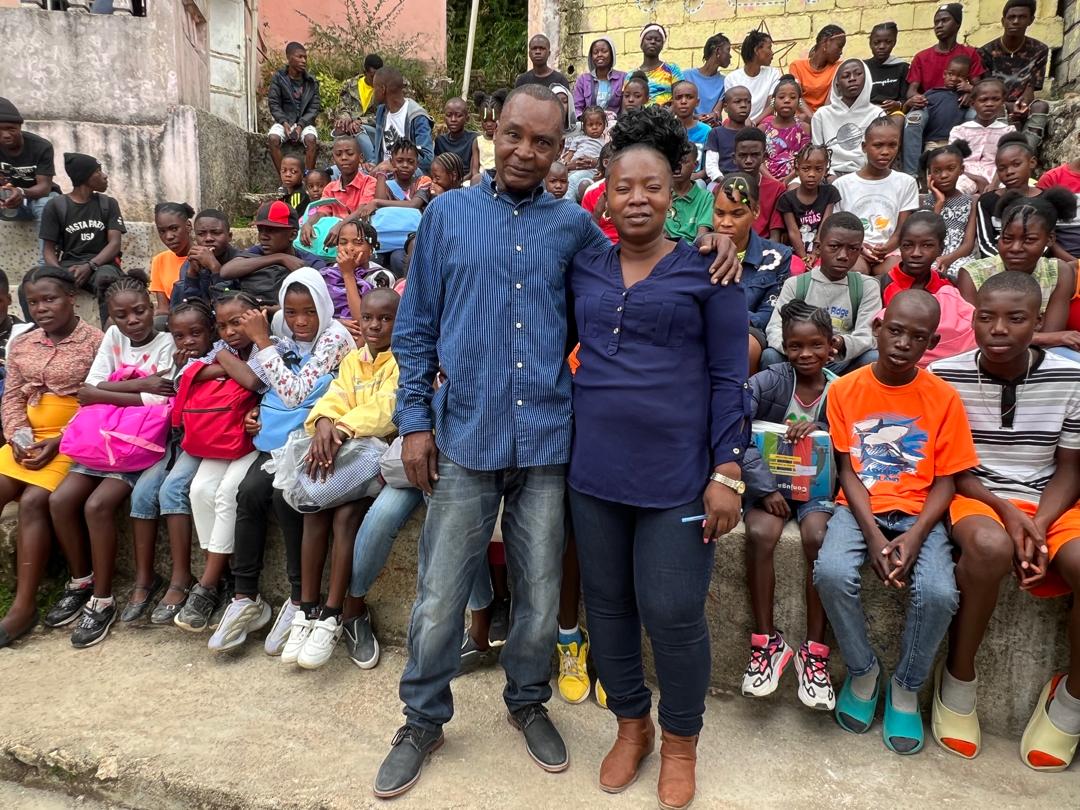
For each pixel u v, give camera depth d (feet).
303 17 31.99
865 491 8.03
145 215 17.90
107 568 9.72
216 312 10.11
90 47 17.39
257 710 8.28
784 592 8.34
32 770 7.69
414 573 9.37
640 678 7.15
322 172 19.99
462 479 6.72
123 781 7.38
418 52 33.86
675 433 6.30
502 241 6.52
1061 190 12.32
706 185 17.75
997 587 7.20
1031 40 20.79
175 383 10.08
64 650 9.43
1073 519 7.42
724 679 8.61
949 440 7.81
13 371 10.59
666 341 6.30
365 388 9.10
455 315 6.61
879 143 15.48
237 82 25.39
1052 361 7.81
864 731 7.89
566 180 16.17
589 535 6.73
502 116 6.43
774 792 7.07
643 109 6.48
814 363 8.83
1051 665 7.61
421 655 7.02
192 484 9.55
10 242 16.05
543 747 7.39
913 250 11.48
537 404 6.59
